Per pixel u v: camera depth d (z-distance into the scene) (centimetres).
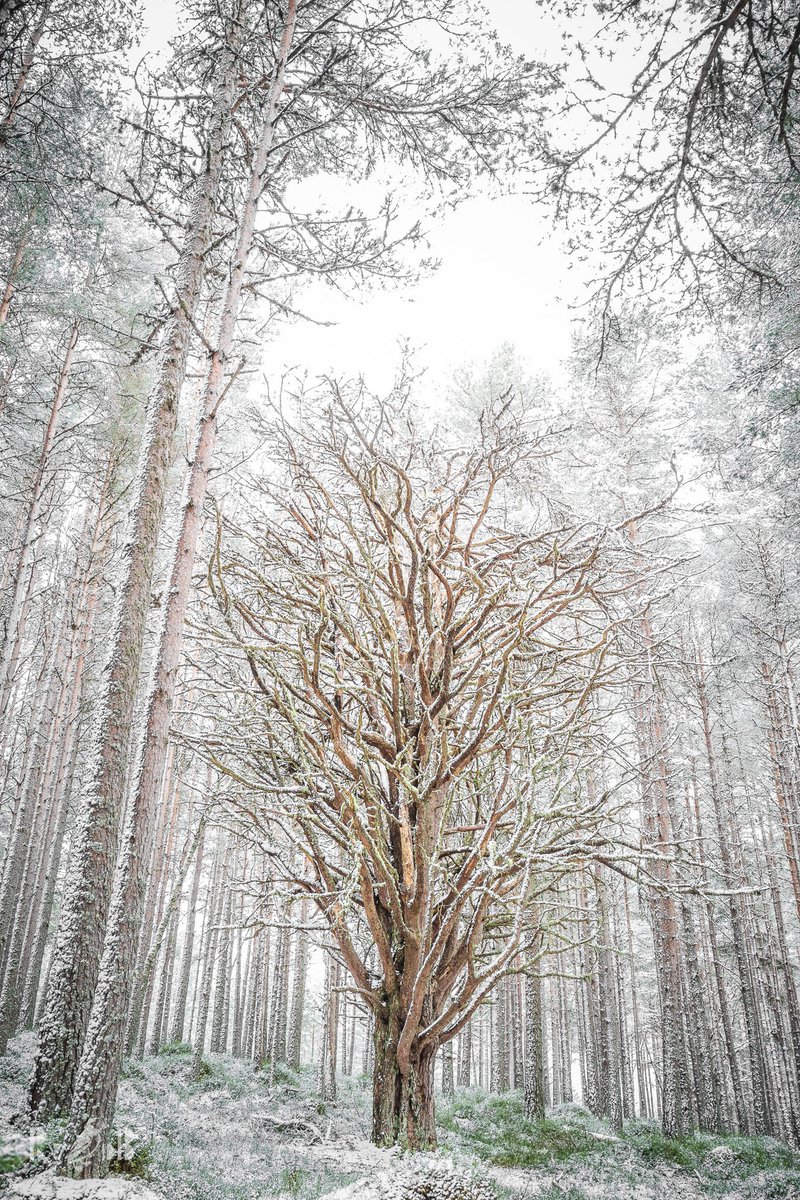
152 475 738
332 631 788
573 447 1538
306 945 2344
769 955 2209
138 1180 527
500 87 810
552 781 954
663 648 965
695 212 596
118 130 800
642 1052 3734
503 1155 1256
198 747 806
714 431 1432
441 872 796
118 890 569
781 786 1834
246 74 944
